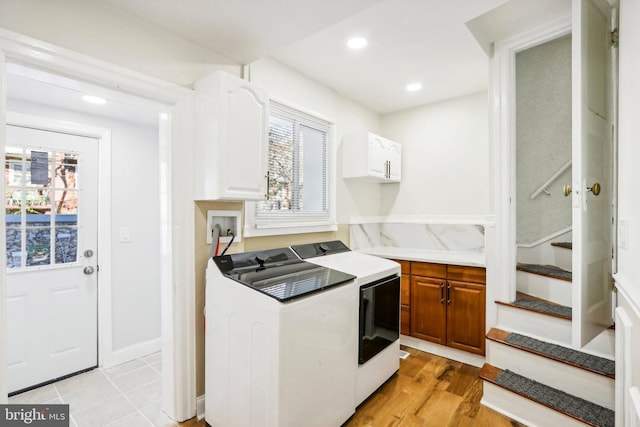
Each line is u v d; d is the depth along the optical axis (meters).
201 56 1.90
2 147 1.21
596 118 1.69
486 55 2.39
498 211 2.30
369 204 3.59
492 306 2.34
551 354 1.88
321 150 3.01
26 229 2.28
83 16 1.45
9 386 2.17
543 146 2.63
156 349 2.89
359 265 2.29
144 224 2.83
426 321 2.81
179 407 1.86
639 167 1.11
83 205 2.53
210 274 1.82
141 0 1.48
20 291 2.23
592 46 1.64
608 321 1.84
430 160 3.46
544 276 2.32
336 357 1.77
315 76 2.78
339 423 1.81
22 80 1.89
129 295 2.73
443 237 3.35
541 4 1.88
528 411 1.81
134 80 1.60
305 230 2.71
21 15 1.28
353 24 2.01
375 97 3.28
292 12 1.57
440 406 2.04
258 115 1.89
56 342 2.38
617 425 1.36
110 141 2.63
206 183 1.78
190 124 1.84
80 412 2.00
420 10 1.86
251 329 1.56
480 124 3.15
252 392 1.55
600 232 1.73
